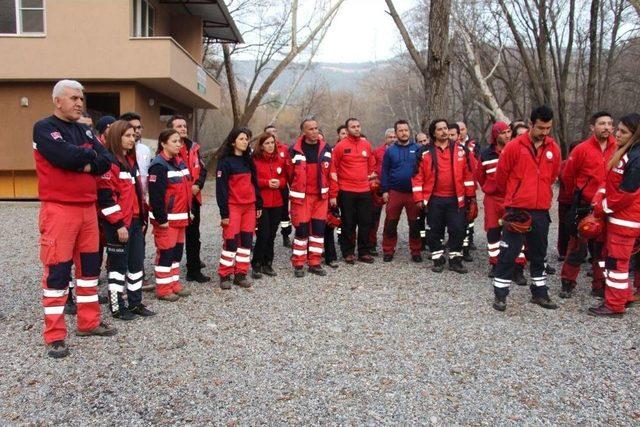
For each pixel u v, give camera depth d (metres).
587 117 24.02
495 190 6.50
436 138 6.71
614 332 4.62
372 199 7.86
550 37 25.17
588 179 5.57
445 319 4.95
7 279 6.32
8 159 14.80
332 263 7.09
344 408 3.28
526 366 3.91
